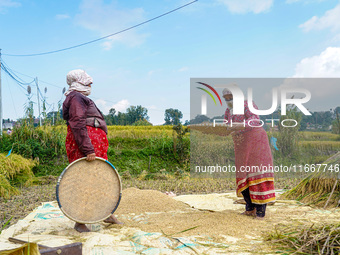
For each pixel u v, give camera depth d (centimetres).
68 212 332
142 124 1927
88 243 291
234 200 527
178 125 1205
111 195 354
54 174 1027
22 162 895
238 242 302
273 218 395
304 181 526
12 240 297
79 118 338
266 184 388
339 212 427
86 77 358
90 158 340
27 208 513
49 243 284
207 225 358
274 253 270
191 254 270
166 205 485
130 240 309
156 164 1148
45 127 1175
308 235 293
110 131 1419
